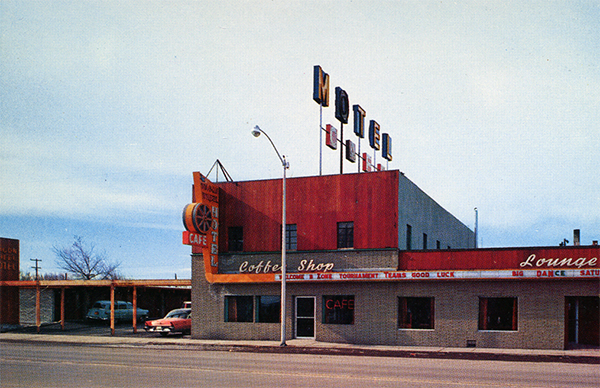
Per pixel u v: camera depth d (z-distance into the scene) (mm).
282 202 29844
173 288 49906
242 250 30578
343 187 28703
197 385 14094
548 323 24031
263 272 29625
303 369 17422
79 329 38125
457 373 16422
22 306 43594
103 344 28703
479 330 25156
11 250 42750
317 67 32156
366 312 27188
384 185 27859
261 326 29359
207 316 30516
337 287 27953
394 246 27188
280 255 29516
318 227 28891
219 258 30719
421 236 33219
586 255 23484
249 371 16891
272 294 29312
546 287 24172
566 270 23406
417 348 24922
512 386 13789
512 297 24844
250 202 30531
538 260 24312
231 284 30141
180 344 27844
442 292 25891
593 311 25625
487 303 25266
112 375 16109
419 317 26438
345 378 15273
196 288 30969
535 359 20984
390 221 27453
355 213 28234
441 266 26172
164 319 32562
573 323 26859
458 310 25516
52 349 26047
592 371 17062
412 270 26656
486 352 22828
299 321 28953
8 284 36750
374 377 15461
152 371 16984
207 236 29562
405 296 26641
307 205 29297
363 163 37375
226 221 30875
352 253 27922
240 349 25609
